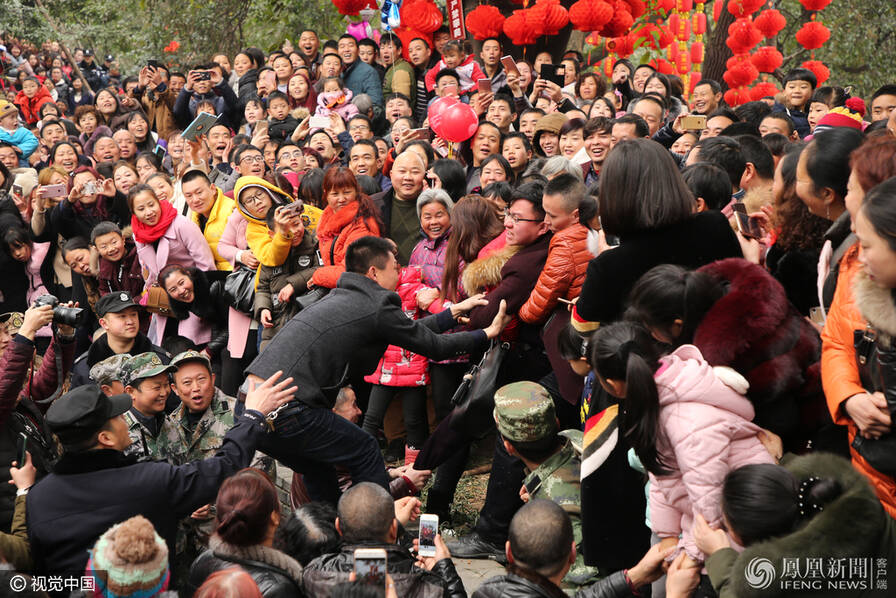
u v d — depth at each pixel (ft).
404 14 37.24
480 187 21.95
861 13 59.41
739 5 35.47
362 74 36.88
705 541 8.80
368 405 19.40
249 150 26.71
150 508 11.20
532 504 9.77
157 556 9.32
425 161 23.00
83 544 11.02
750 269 9.92
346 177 19.43
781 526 8.07
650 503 10.08
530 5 39.34
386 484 14.17
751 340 9.53
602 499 11.50
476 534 15.35
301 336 13.53
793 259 11.47
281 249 19.63
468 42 39.73
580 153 22.43
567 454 13.08
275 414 12.68
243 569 9.95
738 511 8.21
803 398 9.90
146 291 21.99
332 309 13.74
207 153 29.84
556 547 9.43
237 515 10.00
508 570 9.78
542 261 15.16
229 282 20.81
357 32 42.50
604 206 11.19
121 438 11.53
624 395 9.73
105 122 43.09
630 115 20.36
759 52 35.86
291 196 22.80
